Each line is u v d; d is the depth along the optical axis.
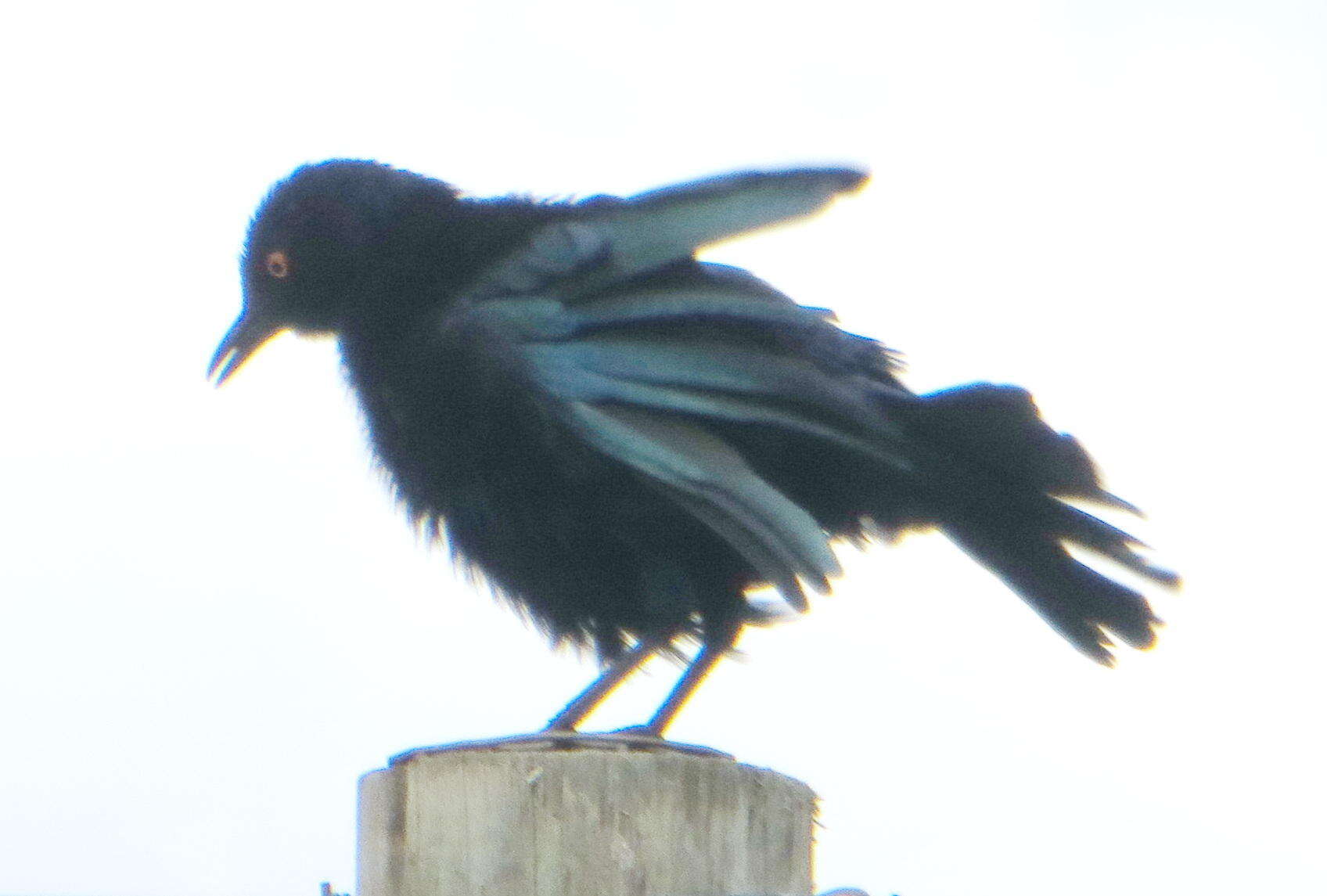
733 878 8.23
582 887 8.13
